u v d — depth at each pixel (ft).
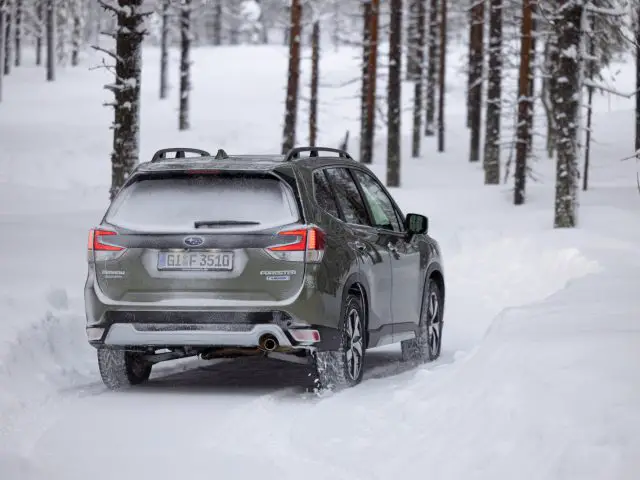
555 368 24.97
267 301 34.30
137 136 70.23
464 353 34.32
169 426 30.04
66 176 173.47
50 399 34.60
